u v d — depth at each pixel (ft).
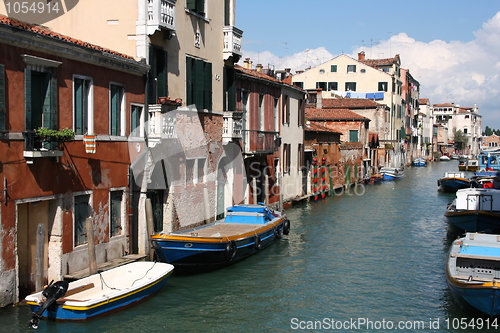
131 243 44.93
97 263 40.50
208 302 38.50
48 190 35.24
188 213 53.31
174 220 50.21
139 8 45.75
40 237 34.78
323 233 65.41
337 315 36.88
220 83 59.98
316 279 44.98
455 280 35.35
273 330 34.04
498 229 59.00
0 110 31.37
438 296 41.01
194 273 45.24
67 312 32.27
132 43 46.19
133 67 43.73
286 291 41.63
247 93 70.03
